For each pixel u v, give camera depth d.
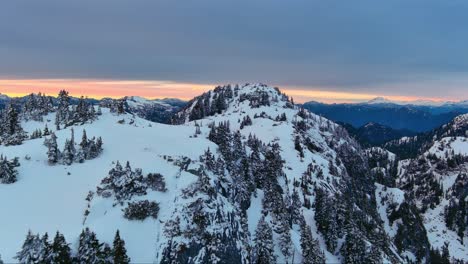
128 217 87.94
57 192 95.62
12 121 145.62
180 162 113.38
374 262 117.81
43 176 102.94
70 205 90.38
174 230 87.50
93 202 90.44
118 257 73.06
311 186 172.25
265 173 151.75
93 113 150.38
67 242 74.50
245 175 139.75
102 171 106.38
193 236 88.75
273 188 135.75
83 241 73.12
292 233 126.88
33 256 67.69
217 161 124.38
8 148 120.31
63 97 165.00
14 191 94.00
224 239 93.69
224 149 135.50
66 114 161.25
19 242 74.38
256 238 106.62
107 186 94.69
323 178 191.75
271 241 105.81
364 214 177.88
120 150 120.56
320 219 134.38
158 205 93.31
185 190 99.69
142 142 129.12
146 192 96.25
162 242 84.44
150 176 101.06
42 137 131.88
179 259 83.62
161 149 123.25
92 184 99.62
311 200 159.50
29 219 83.25
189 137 144.50
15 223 81.06
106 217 87.00
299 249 120.19
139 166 107.56
